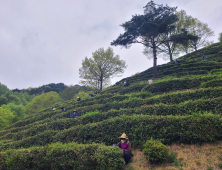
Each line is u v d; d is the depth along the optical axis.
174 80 16.16
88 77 31.23
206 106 8.77
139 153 7.55
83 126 10.07
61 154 7.16
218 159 5.70
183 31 23.55
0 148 11.21
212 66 20.80
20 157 7.81
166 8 23.08
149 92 16.09
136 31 23.44
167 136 7.55
